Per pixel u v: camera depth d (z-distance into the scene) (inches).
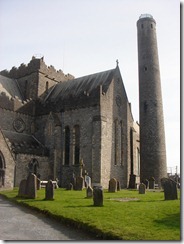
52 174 1584.6
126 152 1727.4
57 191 1071.0
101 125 1520.7
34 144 1656.0
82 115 1609.3
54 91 1978.3
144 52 1776.6
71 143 1614.2
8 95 1802.4
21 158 1439.5
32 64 2011.6
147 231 415.2
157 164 1627.7
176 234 398.3
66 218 513.0
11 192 1005.8
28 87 1990.7
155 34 1820.9
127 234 401.7
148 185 1514.5
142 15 1850.4
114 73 1740.9
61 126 1678.2
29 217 567.2
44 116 1774.1
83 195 899.4
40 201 738.2
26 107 1785.2
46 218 557.3
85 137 1568.7
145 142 1669.5
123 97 1782.7
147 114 1692.9
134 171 1780.3
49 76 2042.3
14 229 467.2
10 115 1674.5
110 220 485.7
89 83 1796.3
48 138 1670.8
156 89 1724.9
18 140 1600.6
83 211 567.5
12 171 1254.9
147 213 543.2
